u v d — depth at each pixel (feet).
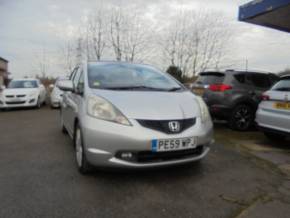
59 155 12.22
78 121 10.14
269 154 13.01
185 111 9.23
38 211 7.08
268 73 20.16
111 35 74.69
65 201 7.66
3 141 15.11
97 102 9.03
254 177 9.86
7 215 6.85
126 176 9.59
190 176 9.80
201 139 9.09
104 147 8.34
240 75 18.94
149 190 8.52
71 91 12.68
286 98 12.98
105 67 12.36
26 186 8.66
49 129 19.01
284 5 18.74
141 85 11.18
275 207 7.56
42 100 36.01
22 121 22.98
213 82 19.10
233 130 19.04
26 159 11.60
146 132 8.24
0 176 9.53
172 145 8.47
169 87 11.65
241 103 18.71
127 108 8.65
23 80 36.11
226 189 8.74
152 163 8.44
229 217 6.99
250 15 21.91
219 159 12.01
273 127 13.74
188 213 7.14
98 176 9.56
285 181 9.53
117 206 7.45
